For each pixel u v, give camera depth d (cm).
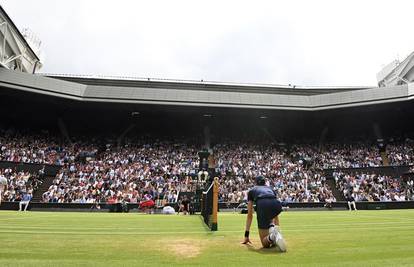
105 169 3512
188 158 3884
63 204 2797
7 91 3491
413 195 3162
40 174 3275
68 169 3453
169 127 4578
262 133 4672
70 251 507
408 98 3741
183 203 2170
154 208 2502
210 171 3466
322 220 1357
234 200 3050
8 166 3231
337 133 4641
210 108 4056
